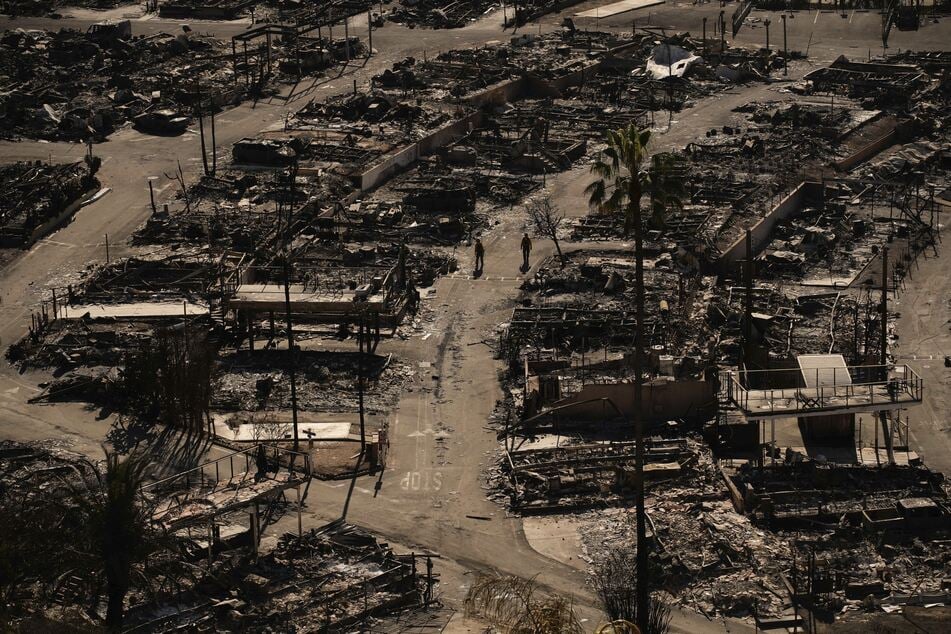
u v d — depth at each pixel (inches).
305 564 5767.7
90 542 5255.9
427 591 5644.7
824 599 5506.9
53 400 7293.3
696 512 6136.8
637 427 5462.6
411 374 7598.4
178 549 5590.6
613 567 5753.0
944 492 6294.3
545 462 6565.0
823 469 6338.6
